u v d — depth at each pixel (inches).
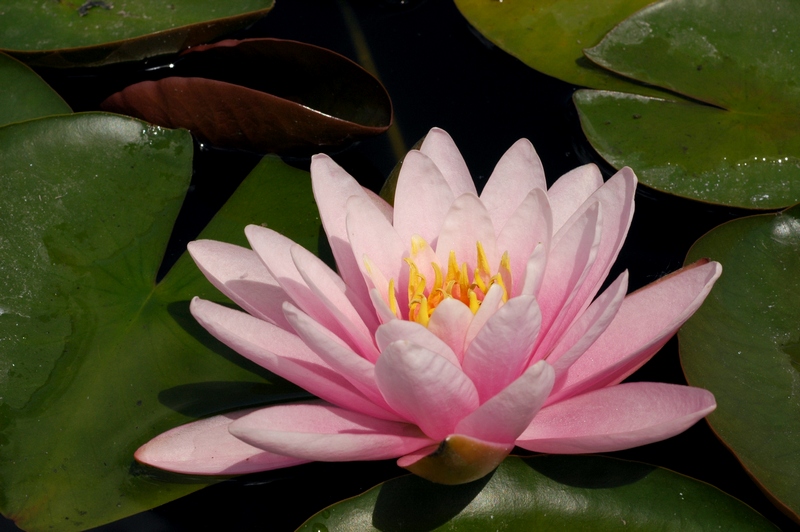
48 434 29.7
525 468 29.2
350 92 32.9
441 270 29.8
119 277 30.9
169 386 30.1
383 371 28.1
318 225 31.5
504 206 30.1
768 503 29.6
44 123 31.3
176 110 32.4
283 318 29.8
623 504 29.0
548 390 28.1
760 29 32.6
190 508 29.9
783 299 30.4
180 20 33.5
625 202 29.3
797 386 29.7
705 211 32.1
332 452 28.2
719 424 29.5
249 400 30.0
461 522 28.9
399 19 35.9
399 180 30.0
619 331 29.4
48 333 30.3
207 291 31.0
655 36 32.8
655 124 32.2
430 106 33.7
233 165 32.9
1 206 30.8
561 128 33.3
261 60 33.0
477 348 28.4
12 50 32.7
